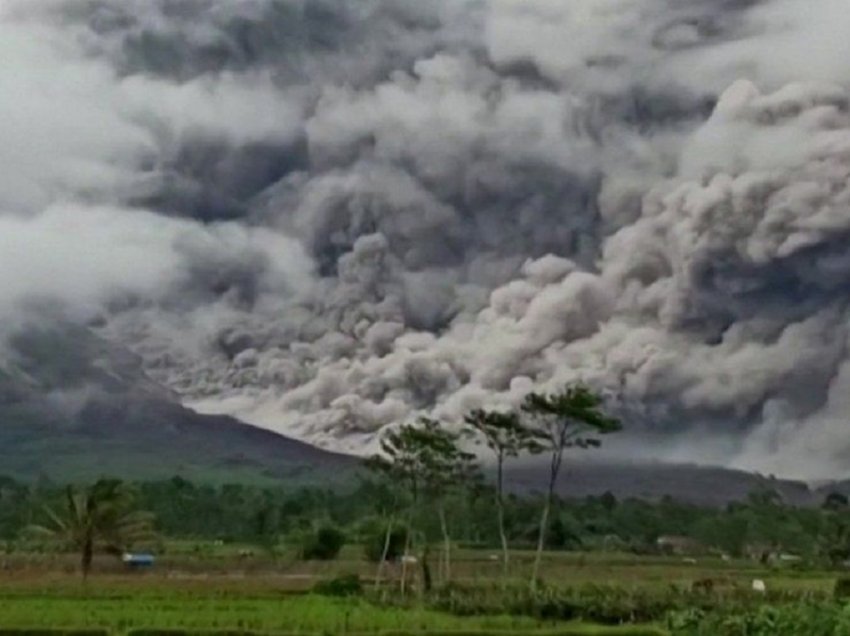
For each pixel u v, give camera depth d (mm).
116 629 60906
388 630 60438
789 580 106812
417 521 142875
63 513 108188
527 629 61812
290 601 80250
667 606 73188
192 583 98250
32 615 66688
